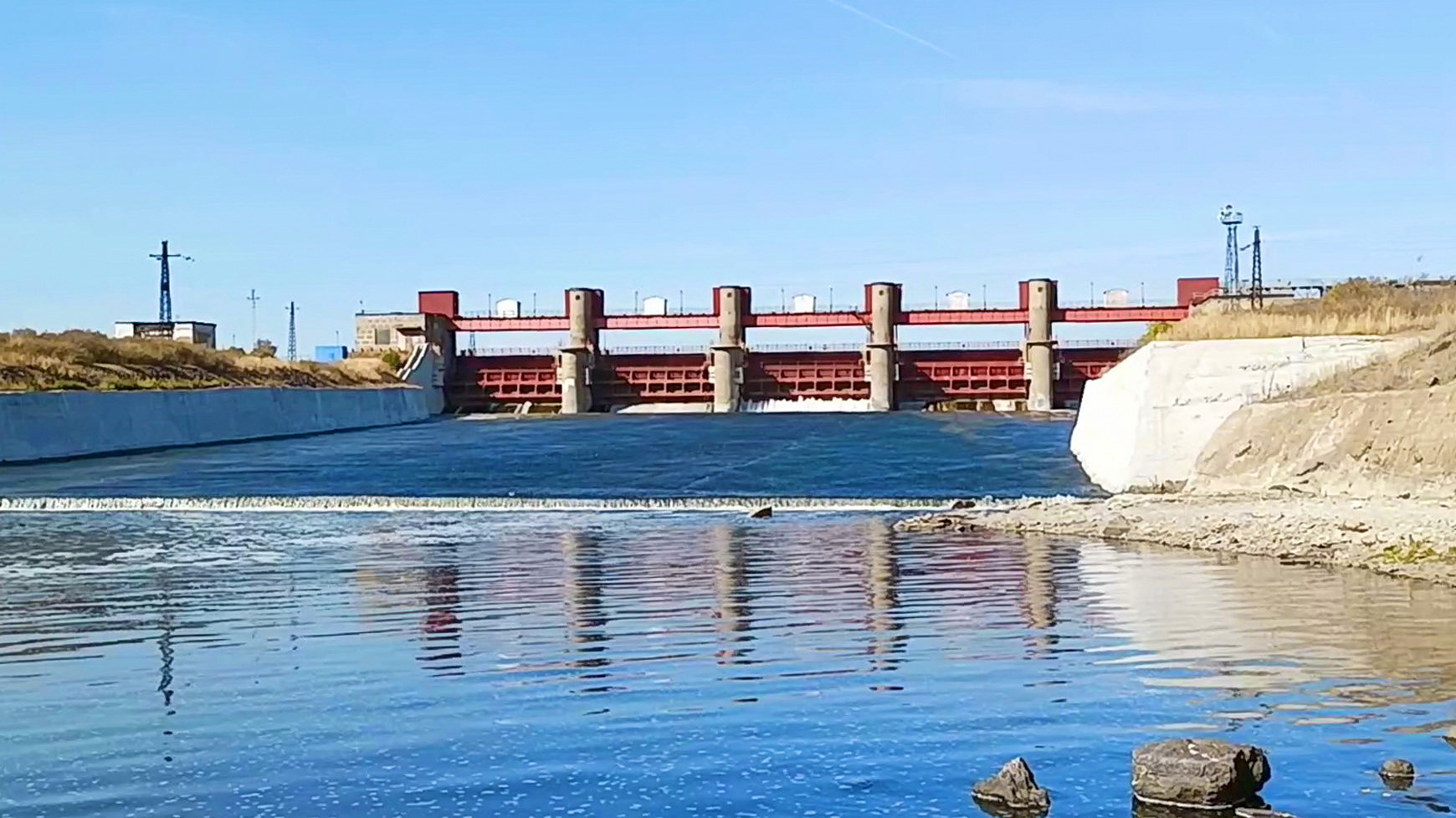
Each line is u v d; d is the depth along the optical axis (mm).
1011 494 59125
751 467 74750
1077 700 17688
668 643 22531
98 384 98250
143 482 69562
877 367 132750
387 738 16391
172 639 23656
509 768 15062
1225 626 23266
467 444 96375
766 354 137750
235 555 38062
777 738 16094
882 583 30188
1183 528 39531
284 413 109812
